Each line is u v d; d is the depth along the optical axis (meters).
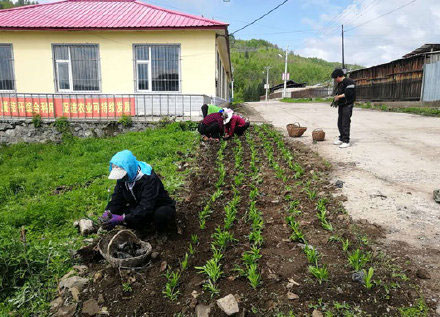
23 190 6.63
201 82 13.97
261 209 4.84
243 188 5.71
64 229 4.61
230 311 2.71
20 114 12.99
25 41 13.96
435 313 2.66
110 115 12.90
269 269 3.32
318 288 3.00
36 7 15.95
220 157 7.71
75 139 12.20
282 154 7.82
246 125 8.55
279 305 2.84
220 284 3.14
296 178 6.06
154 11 15.52
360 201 4.98
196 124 11.77
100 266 3.57
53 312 2.96
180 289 3.12
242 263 3.44
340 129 8.52
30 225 4.69
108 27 13.32
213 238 4.04
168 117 12.57
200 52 13.79
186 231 4.25
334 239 3.84
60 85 14.30
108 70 14.05
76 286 3.22
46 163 9.08
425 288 2.96
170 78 14.05
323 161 7.07
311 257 3.37
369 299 2.84
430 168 6.42
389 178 5.97
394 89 20.00
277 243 3.83
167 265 3.49
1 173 8.22
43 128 12.80
